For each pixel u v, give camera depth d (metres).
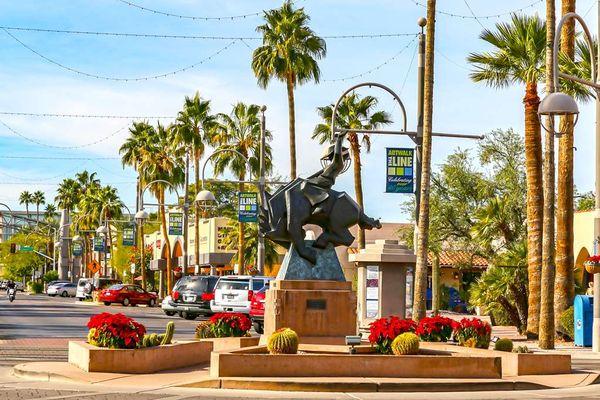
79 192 142.50
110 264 114.06
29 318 45.56
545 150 29.34
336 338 22.38
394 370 18.23
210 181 51.44
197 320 46.53
